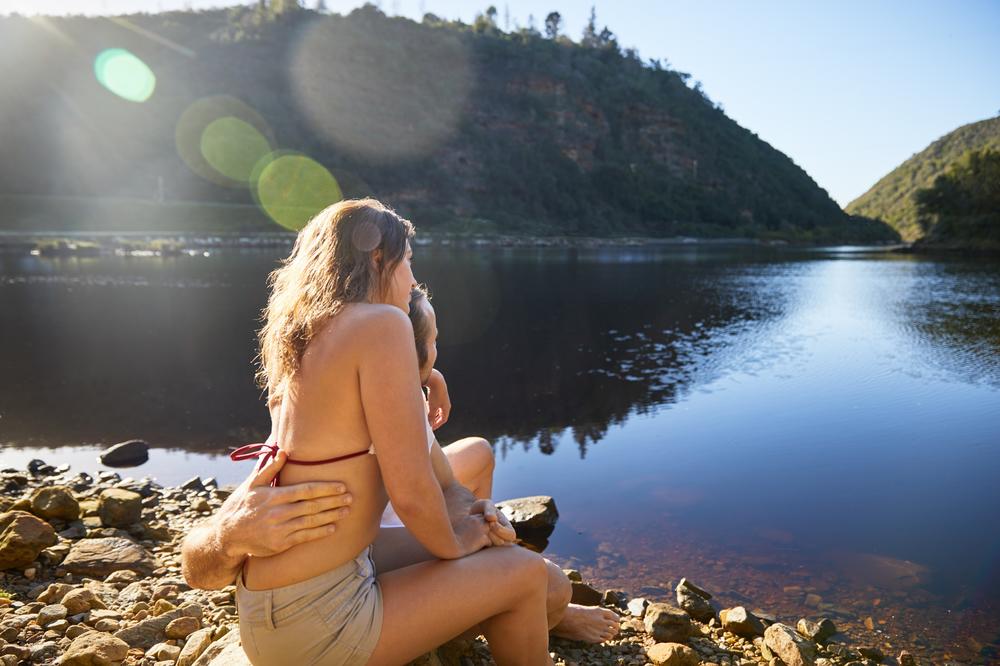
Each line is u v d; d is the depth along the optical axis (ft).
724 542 11.56
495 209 343.67
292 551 4.87
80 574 9.37
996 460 15.88
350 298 5.02
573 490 14.20
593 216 370.94
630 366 28.73
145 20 410.72
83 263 96.99
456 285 73.05
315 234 5.34
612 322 43.34
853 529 12.10
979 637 8.60
